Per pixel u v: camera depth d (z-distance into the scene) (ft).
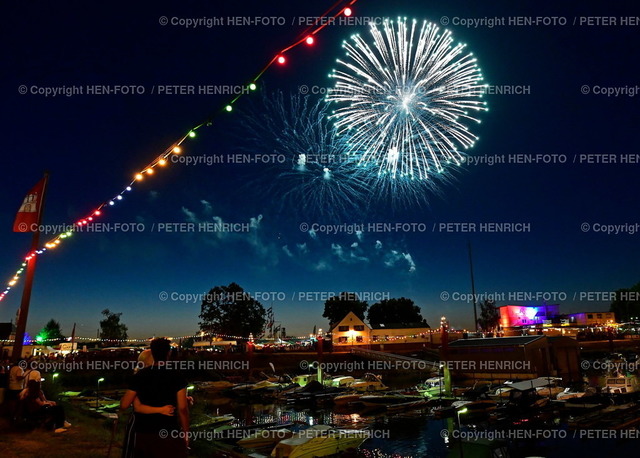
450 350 153.69
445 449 67.77
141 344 264.52
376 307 326.44
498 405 93.04
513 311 284.00
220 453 56.59
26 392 42.22
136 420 17.33
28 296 60.59
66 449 34.76
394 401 107.34
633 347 221.66
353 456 59.77
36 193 61.87
